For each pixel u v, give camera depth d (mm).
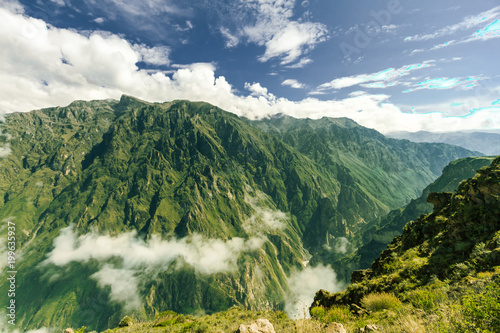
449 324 7008
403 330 7883
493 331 6273
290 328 10391
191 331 18984
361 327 9859
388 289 17750
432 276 16531
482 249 15445
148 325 27016
